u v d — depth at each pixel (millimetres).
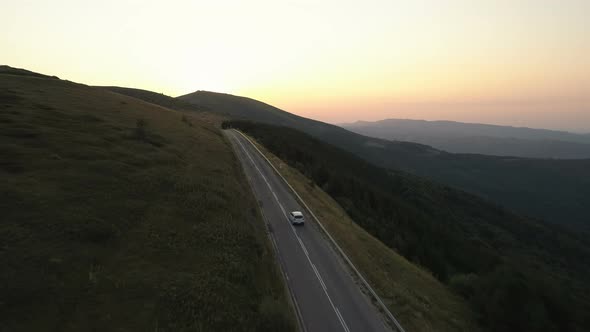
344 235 32906
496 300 26703
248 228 26391
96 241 18031
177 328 13789
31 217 17953
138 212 22781
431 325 21938
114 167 28766
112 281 15523
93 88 74125
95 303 13898
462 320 25828
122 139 37969
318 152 98500
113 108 55156
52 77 74188
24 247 15531
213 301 15906
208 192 30031
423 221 64500
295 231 32531
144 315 13969
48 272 14555
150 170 31109
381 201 62188
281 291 21484
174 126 58375
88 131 36562
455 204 118312
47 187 21812
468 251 54438
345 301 21984
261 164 57469
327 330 18953
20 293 12898
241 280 18531
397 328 19797
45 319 12289
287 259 26875
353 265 26438
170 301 15141
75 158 28141
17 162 23859
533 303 25641
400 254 39156
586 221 188750
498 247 77875
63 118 38406
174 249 19672
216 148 53344
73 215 19406
